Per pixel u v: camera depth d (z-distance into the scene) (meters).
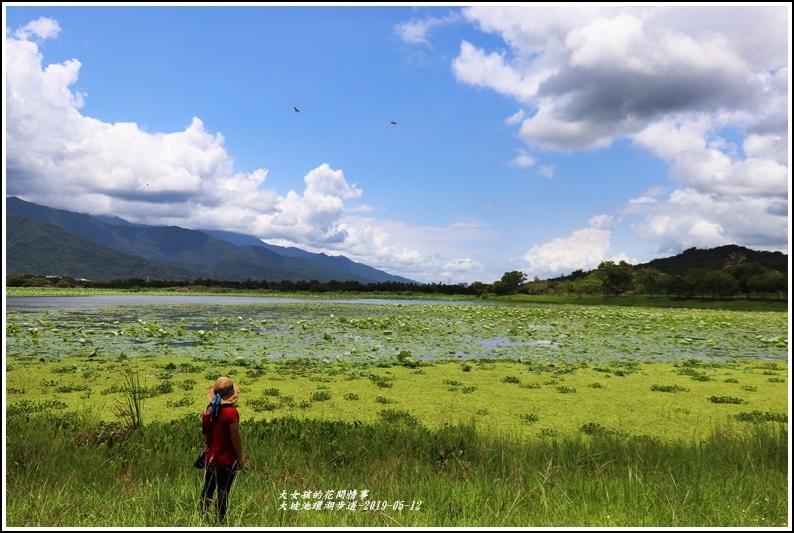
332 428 8.91
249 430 8.59
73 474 6.63
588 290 111.12
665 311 61.12
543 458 7.64
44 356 17.98
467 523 5.25
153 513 5.46
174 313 41.28
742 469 7.18
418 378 15.00
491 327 33.06
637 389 13.82
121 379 14.08
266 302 70.50
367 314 44.16
